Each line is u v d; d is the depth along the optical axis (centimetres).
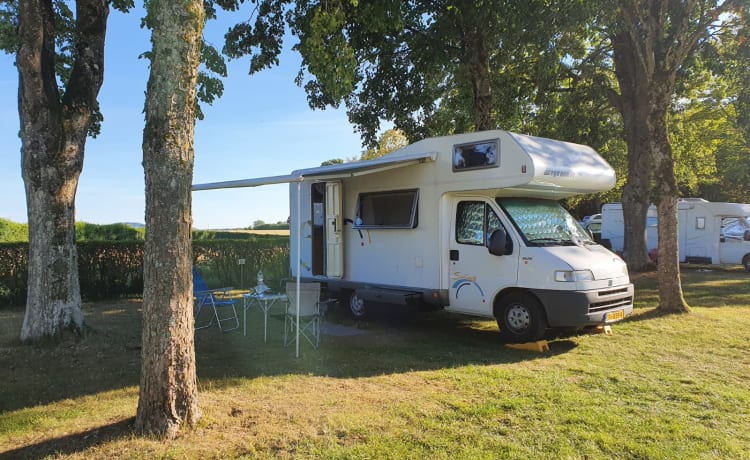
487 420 418
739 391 491
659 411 439
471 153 732
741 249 1694
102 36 734
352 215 903
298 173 923
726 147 2459
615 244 2127
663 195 891
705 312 895
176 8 375
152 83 375
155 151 375
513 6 866
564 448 366
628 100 1585
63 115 693
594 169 767
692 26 1062
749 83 1294
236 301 1106
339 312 972
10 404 466
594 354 632
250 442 375
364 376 547
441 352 652
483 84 1089
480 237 729
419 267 797
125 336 732
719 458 353
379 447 368
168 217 379
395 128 1348
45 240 679
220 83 938
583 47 1480
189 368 397
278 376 545
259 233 1727
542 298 655
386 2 840
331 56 744
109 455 352
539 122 1670
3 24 794
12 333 751
